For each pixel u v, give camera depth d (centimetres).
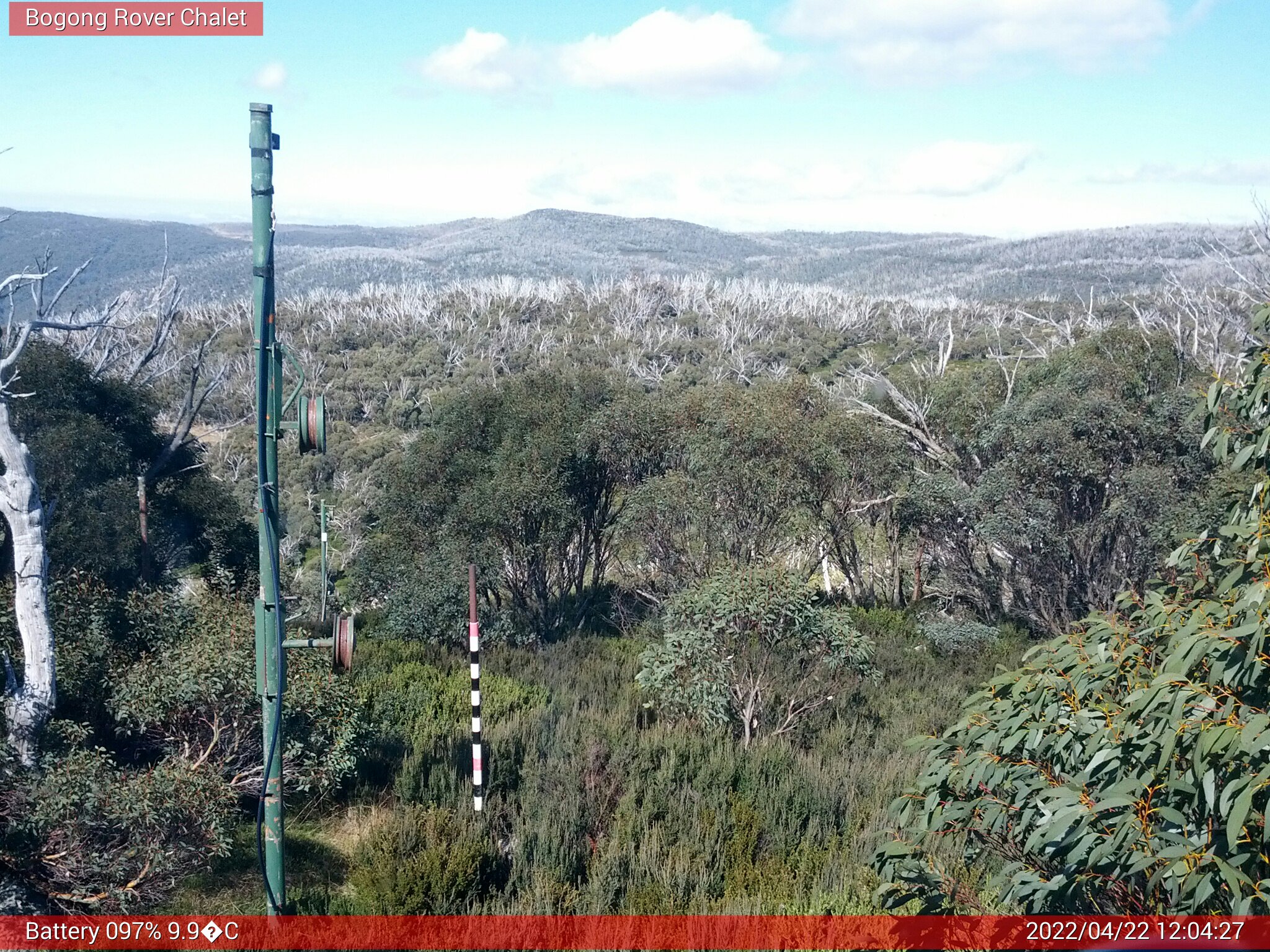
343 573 2555
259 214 486
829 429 1605
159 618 894
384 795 815
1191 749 337
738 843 673
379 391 5169
